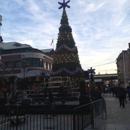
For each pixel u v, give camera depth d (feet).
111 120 34.81
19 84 97.30
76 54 80.59
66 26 80.94
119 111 46.83
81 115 23.91
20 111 28.55
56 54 79.00
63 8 86.48
